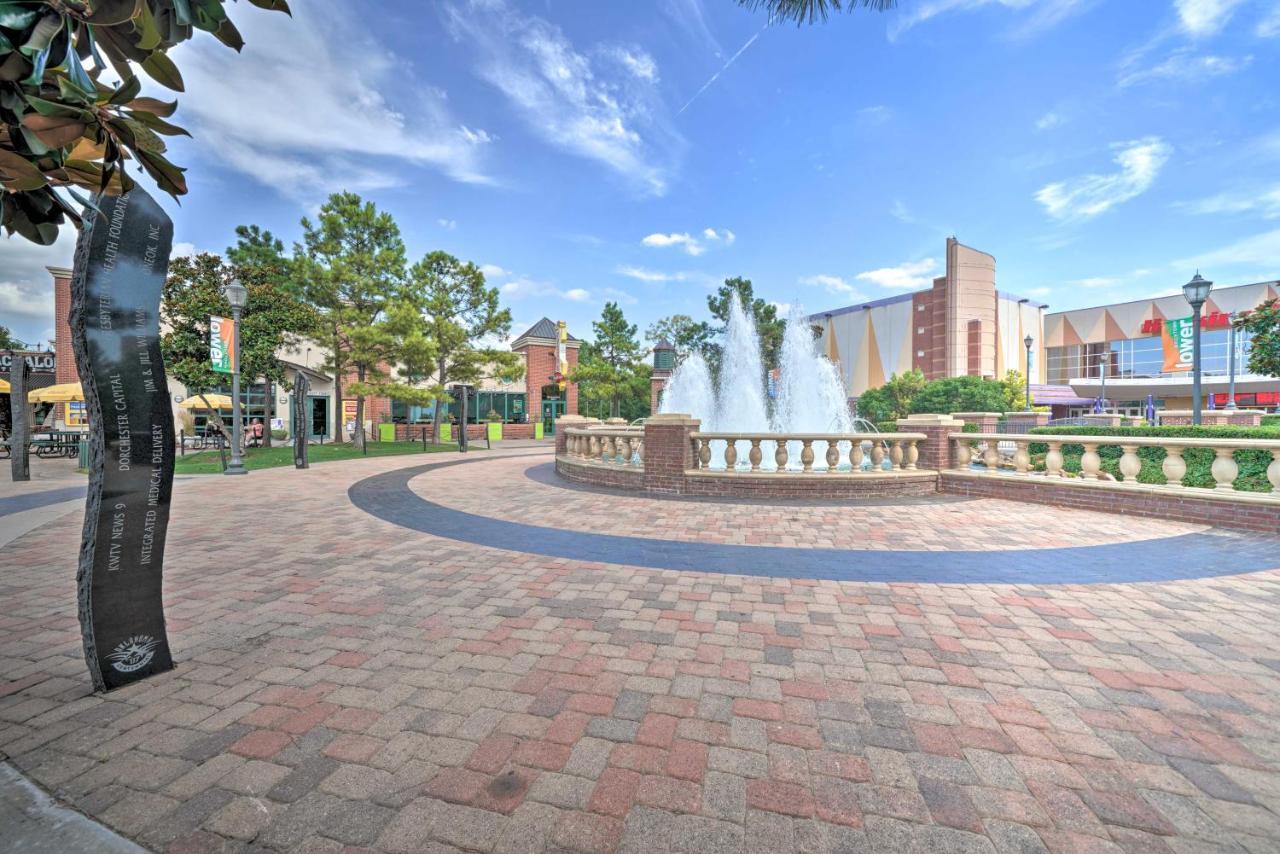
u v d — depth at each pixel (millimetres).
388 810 2109
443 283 25391
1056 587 4863
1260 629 3926
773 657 3496
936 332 61344
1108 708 2891
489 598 4590
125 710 2836
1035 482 9102
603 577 5176
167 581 5039
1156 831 2018
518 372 26469
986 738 2625
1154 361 60750
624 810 2123
